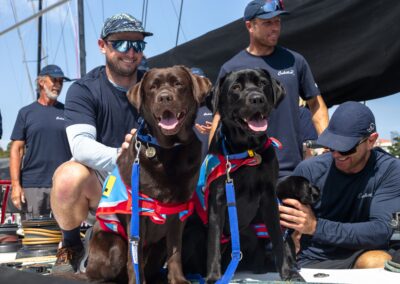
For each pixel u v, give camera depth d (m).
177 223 3.38
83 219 4.58
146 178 3.26
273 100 3.83
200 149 3.43
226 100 3.66
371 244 4.21
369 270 3.90
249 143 3.53
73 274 3.91
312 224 4.08
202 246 3.83
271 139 3.68
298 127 5.32
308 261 4.64
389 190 4.34
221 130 3.66
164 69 3.58
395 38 5.45
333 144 4.23
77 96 4.73
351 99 6.15
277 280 3.59
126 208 3.33
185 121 3.44
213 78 7.18
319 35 6.05
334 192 4.54
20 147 8.20
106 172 4.48
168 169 3.25
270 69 5.36
